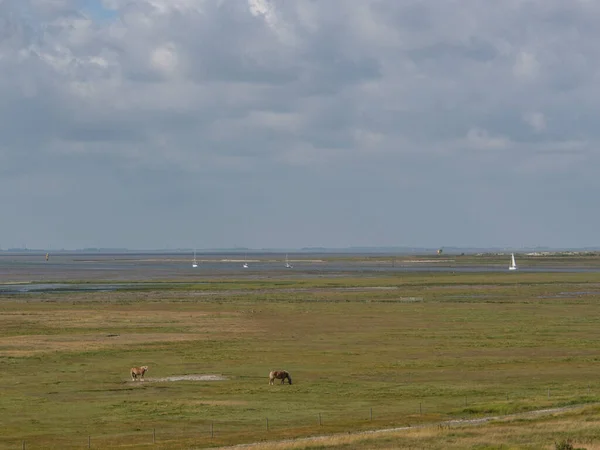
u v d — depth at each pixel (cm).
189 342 13188
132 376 9856
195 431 7144
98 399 8600
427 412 7888
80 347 12531
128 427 7306
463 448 6006
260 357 11575
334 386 9306
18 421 7550
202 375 10125
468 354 11819
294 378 9862
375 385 9369
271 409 8081
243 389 9144
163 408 8125
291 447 6150
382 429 7131
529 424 6962
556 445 5909
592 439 6275
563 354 11794
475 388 9162
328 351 12162
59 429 7238
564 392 8875
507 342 13062
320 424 7369
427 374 10138
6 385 9425
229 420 7588
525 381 9625
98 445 6575
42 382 9619
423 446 6103
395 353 11931
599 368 10562
